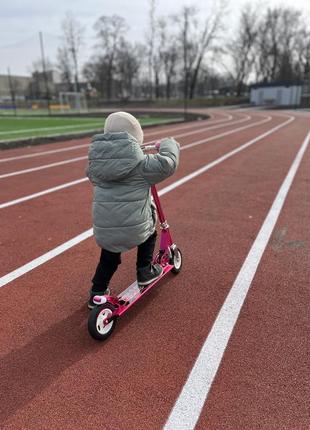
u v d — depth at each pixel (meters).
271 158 11.66
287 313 3.35
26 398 2.45
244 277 4.01
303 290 3.73
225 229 5.45
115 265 3.19
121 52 85.75
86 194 7.50
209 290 3.76
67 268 4.25
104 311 2.96
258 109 58.41
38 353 2.88
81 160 11.62
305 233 5.27
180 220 5.86
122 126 2.91
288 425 2.24
